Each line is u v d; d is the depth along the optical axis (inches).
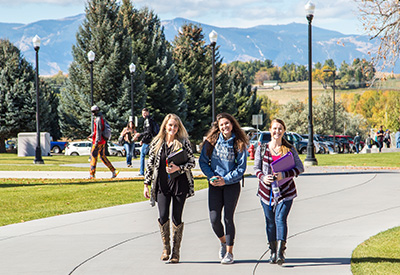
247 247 469.4
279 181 415.5
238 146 426.9
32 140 2268.7
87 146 3056.1
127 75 3302.2
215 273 386.6
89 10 3371.1
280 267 399.9
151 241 501.0
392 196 769.6
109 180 1034.7
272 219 419.5
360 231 526.0
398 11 1257.4
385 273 373.4
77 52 3348.9
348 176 1045.2
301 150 2691.9
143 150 1072.8
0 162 1715.1
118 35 3336.6
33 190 886.4
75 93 3334.2
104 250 465.1
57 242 499.8
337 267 394.3
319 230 534.6
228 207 421.7
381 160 1605.6
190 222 597.6
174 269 399.9
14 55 3248.0
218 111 4242.1
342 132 6240.2
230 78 4997.5
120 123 3176.7
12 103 3193.9
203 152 436.5
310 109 1448.1
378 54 1279.5
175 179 429.4
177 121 434.0
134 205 738.8
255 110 5083.7
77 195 829.8
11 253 456.8
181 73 4156.0
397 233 507.8
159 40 3791.8
